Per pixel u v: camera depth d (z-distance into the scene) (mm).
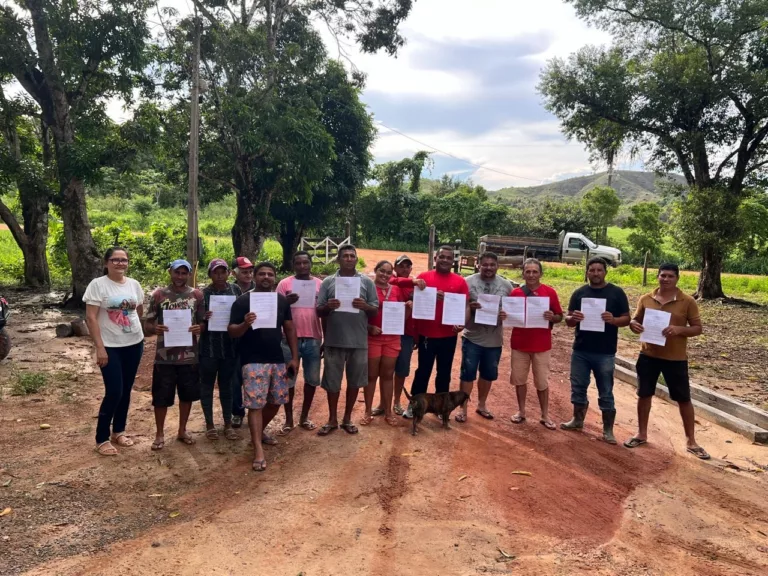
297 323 5602
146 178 48219
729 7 16156
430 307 5586
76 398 6488
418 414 5527
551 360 9289
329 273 20297
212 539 3680
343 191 21047
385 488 4434
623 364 8914
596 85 17797
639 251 33656
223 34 15117
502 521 3994
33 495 4199
